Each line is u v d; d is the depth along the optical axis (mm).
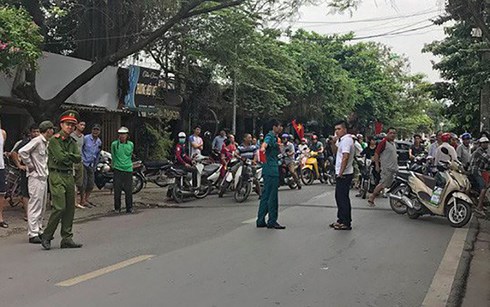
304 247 8070
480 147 11766
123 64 18734
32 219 8492
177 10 14758
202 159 14805
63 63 16031
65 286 5934
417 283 6332
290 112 29031
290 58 26484
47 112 13344
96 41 15805
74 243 8047
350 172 9617
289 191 15961
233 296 5621
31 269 6699
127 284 6008
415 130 56625
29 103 13242
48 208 11734
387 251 7953
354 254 7688
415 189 10914
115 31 14836
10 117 15906
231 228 9648
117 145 11828
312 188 16969
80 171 11953
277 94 25266
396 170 12336
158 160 18047
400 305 5508
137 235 9016
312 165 18312
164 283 6059
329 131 34625
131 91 18391
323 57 30000
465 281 6594
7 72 11109
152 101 19469
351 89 33125
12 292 5727
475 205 11703
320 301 5535
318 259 7332
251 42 18172
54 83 15766
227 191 15688
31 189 8469
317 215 11227
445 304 5605
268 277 6387
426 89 21578
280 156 16078
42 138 8562
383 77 42156
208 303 5375
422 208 10836
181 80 20766
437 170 10844
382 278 6488
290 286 6035
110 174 14625
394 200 11703
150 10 14766
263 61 23406
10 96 13578
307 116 29891
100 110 17406
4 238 8859
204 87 21781
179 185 13469
